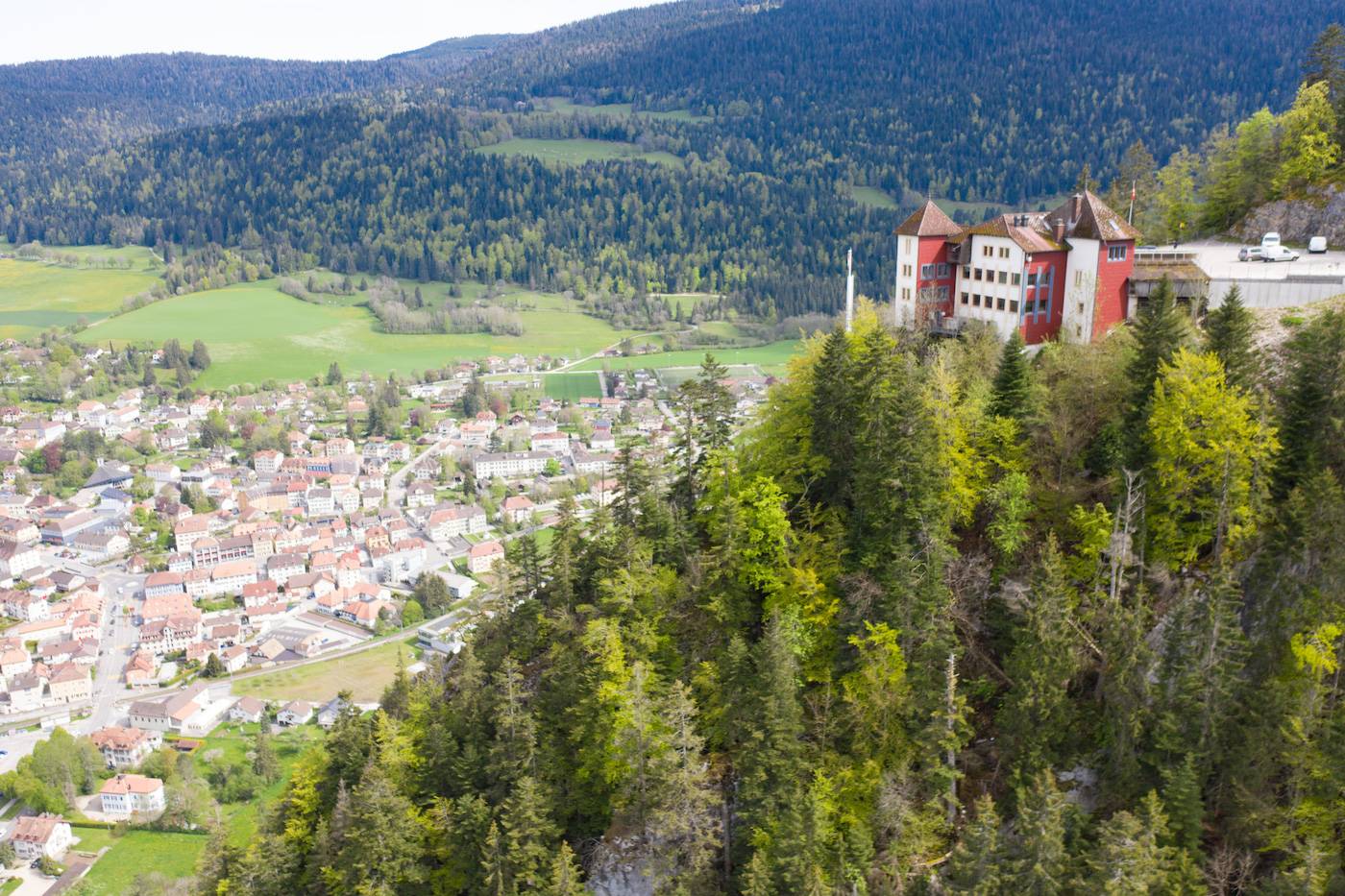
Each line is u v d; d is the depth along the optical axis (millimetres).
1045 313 86688
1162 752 52406
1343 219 101188
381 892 66250
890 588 60062
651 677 65188
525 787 62938
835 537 66000
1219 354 63406
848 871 53844
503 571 82938
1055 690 54906
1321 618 53625
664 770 59156
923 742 56156
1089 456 67375
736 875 57812
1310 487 55844
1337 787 49250
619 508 79375
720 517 69500
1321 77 112500
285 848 78125
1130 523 60531
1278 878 47719
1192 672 52750
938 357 76125
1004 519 63906
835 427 70250
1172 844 50000
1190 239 114188
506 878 62750
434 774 72625
